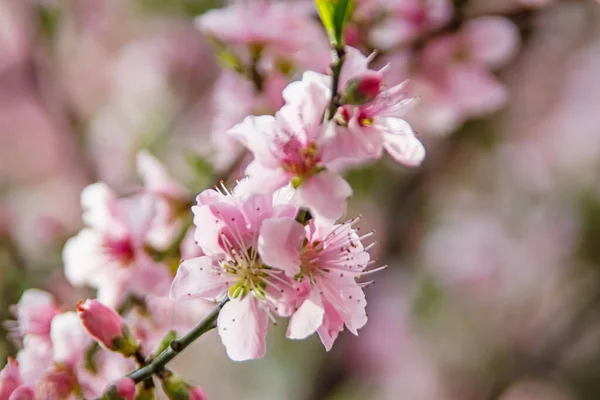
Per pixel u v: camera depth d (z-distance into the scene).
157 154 0.88
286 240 0.51
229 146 0.65
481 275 1.18
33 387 0.56
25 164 1.04
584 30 1.08
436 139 0.99
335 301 0.52
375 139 0.53
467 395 1.20
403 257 1.08
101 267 0.60
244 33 0.65
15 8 0.96
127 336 0.54
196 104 1.00
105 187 0.61
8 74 1.00
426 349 1.20
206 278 0.53
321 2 0.53
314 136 0.53
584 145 1.18
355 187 0.90
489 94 0.69
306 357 1.06
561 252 1.19
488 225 1.19
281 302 0.52
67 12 1.00
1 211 0.91
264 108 0.65
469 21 0.68
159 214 0.61
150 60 1.06
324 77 0.53
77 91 1.07
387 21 0.66
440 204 1.12
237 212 0.52
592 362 1.14
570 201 1.19
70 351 0.56
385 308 1.13
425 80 0.68
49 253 0.72
